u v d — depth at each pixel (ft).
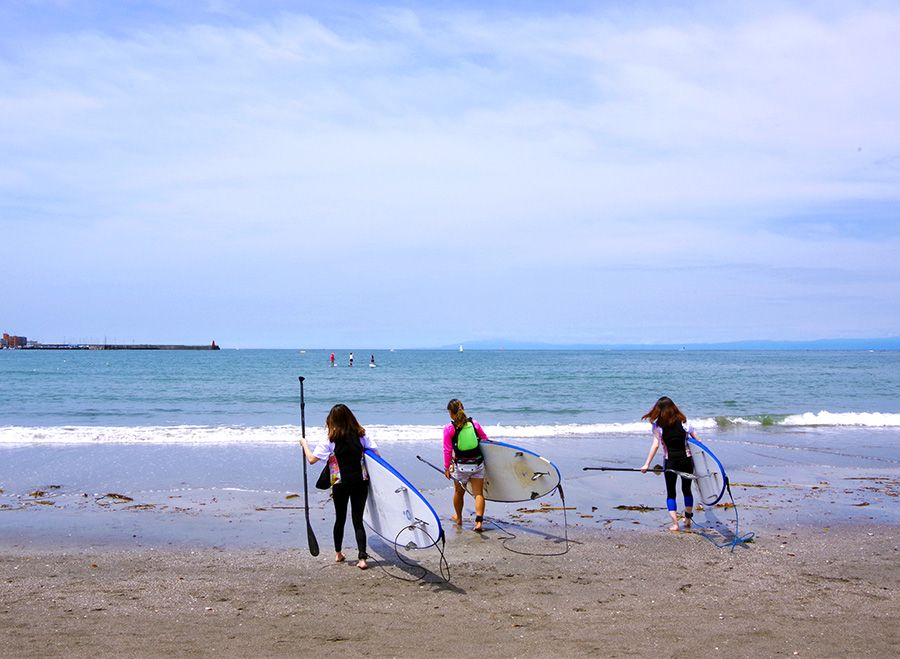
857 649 15.58
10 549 24.41
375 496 23.11
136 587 20.20
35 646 15.53
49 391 112.57
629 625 17.12
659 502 32.78
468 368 231.09
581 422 70.85
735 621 17.42
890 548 25.02
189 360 328.49
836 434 58.90
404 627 16.97
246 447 49.39
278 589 20.08
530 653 15.30
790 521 29.04
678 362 315.58
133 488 35.32
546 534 26.91
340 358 382.01
